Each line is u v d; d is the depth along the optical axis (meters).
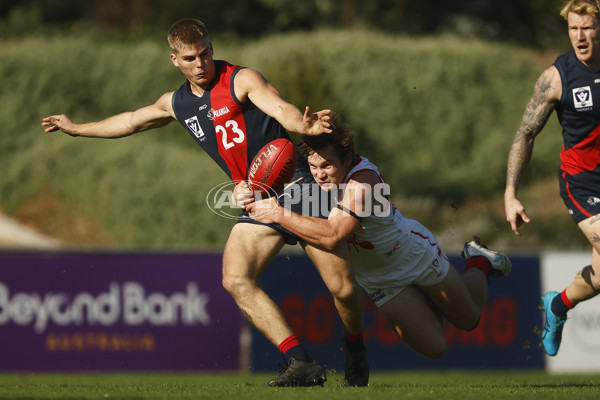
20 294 33.34
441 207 73.75
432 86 82.62
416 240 17.42
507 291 37.84
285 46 81.94
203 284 34.94
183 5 101.75
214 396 13.14
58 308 33.62
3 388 15.36
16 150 69.44
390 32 101.75
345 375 17.94
